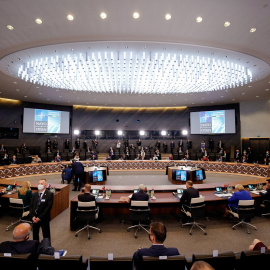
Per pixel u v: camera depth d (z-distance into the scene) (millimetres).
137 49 7395
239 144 17766
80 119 19641
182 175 10383
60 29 6152
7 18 5520
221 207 6699
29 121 17438
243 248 4449
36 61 8289
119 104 18500
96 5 5039
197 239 4820
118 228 5410
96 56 7953
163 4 5023
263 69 9250
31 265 2387
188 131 19969
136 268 2506
